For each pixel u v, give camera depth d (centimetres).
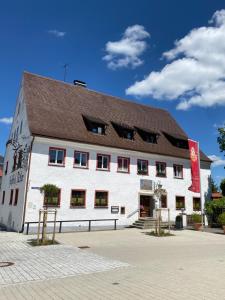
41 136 2289
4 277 918
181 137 3388
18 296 733
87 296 728
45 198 2275
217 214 2944
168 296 722
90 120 2662
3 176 3288
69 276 931
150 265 1095
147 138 3114
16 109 3133
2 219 2969
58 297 722
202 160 3434
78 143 2486
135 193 2780
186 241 1839
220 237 2089
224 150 3275
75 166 2461
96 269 1025
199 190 2888
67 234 2125
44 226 1673
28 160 2269
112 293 749
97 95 3309
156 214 2617
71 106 2867
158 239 1914
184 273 965
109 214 2586
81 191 2464
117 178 2686
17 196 2452
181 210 3077
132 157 2827
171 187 3056
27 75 2902
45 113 2569
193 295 730
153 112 3709
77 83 3306
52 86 2984
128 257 1262
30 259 1204
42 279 896
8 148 3231
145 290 773
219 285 820
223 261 1184
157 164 3011
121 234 2166
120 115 3219
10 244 1617
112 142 2720
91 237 1964
